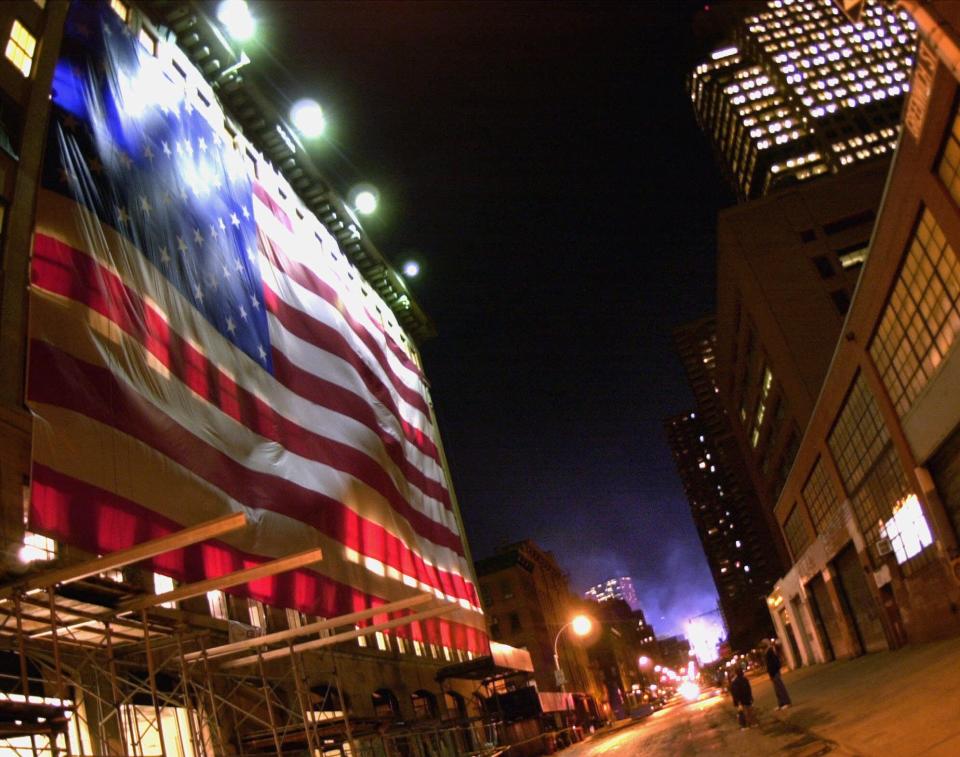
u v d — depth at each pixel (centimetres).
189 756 1906
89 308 1623
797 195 7031
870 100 13775
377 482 2777
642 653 17888
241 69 3697
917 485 2539
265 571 1500
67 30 2072
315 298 3030
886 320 2517
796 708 2266
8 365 1616
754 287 6781
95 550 1385
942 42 1100
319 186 4266
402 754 3091
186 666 1616
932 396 2275
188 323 2027
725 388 8838
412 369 4316
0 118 1864
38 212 1633
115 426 1541
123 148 2075
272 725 1819
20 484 1566
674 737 2664
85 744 1590
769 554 15050
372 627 2309
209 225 2400
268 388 2344
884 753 1077
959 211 1947
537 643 8075
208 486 1786
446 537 3731
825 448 3616
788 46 14400
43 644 1502
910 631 2988
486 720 4131
